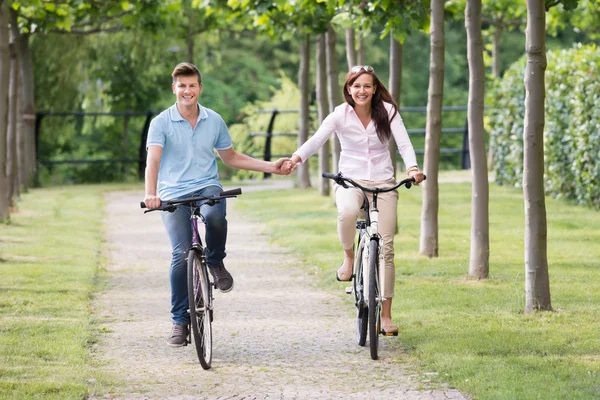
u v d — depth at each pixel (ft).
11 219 71.72
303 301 40.50
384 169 32.12
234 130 143.43
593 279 43.24
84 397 26.25
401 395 26.17
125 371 29.25
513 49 191.72
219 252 31.17
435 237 50.70
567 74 75.56
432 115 50.19
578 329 33.14
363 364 29.71
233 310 38.86
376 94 31.96
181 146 30.71
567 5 46.85
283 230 64.18
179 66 30.68
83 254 54.44
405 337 32.63
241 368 29.53
